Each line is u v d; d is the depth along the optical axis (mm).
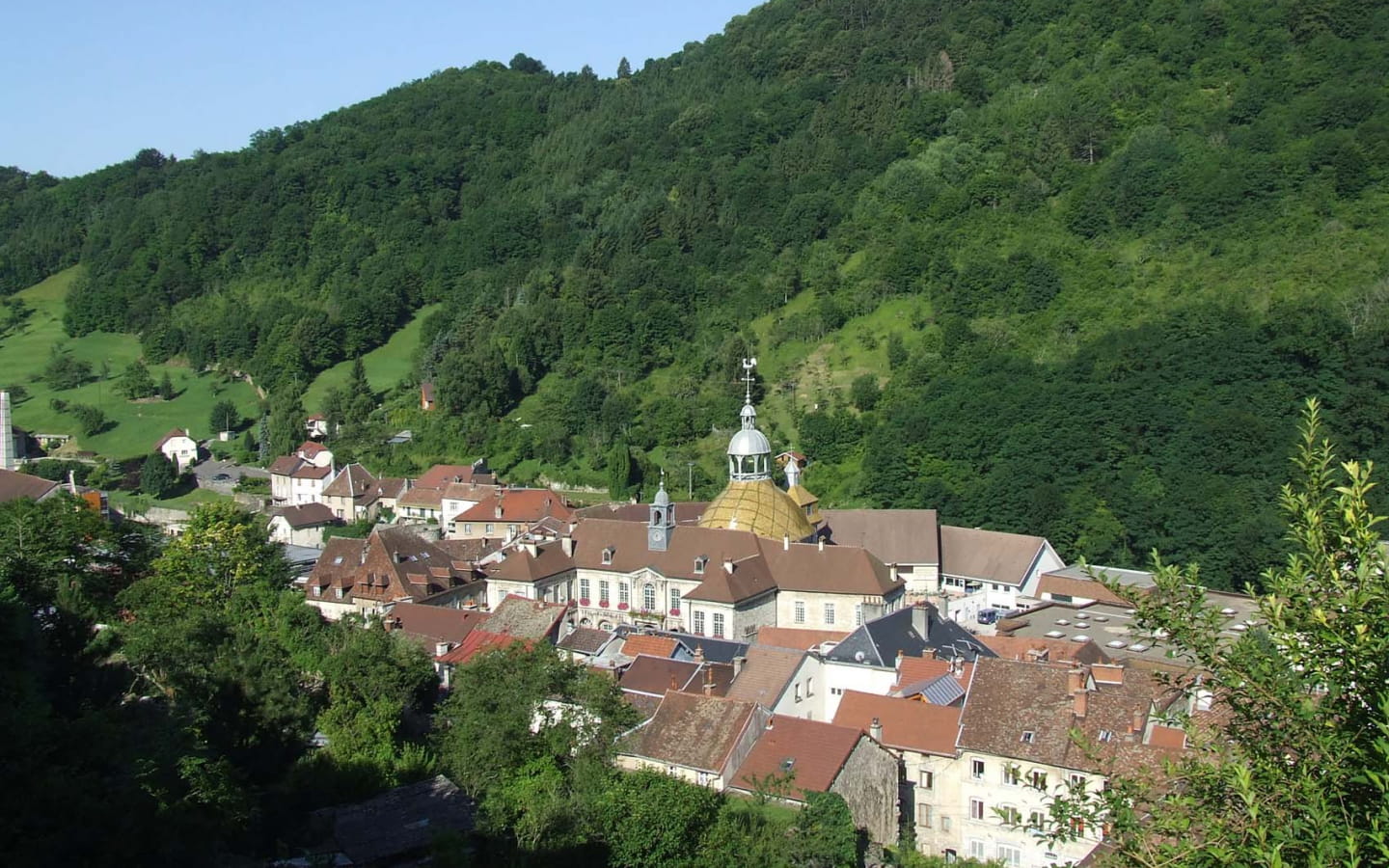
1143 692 83312
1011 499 170375
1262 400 173125
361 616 113375
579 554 140875
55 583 84625
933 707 88375
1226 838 28219
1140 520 161625
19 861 42531
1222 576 152875
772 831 66750
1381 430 164000
